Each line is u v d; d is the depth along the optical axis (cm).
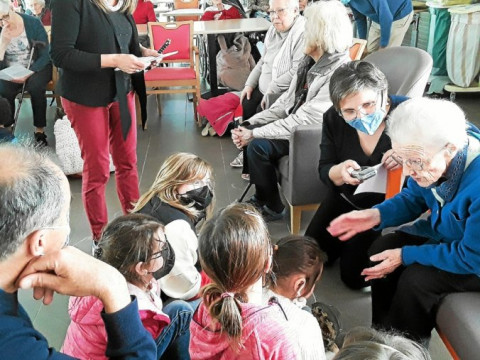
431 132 134
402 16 423
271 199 284
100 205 248
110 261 139
